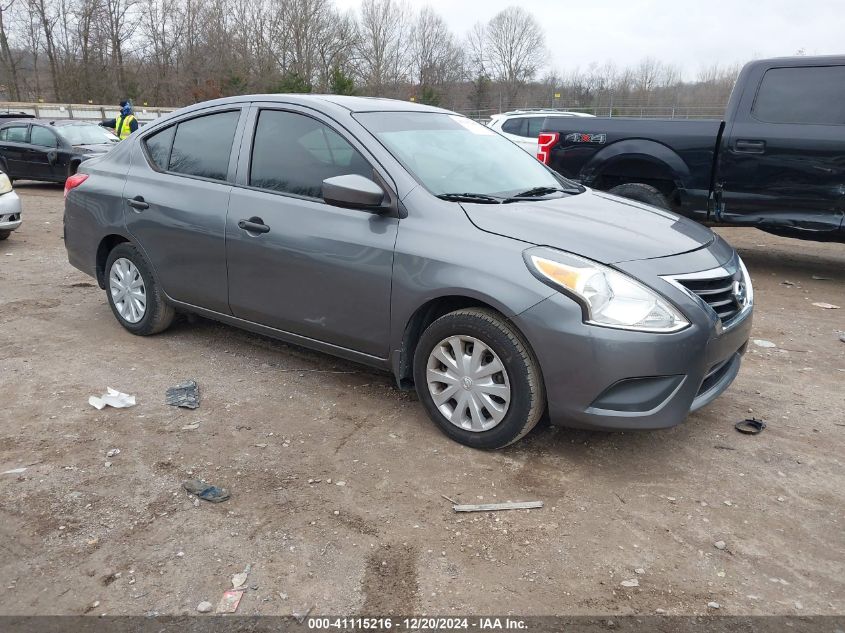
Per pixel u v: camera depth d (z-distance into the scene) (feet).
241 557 8.54
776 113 21.08
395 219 11.48
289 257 12.57
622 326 9.65
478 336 10.59
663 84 155.12
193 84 165.99
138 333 16.35
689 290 10.13
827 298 21.13
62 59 156.25
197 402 12.84
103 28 157.99
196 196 14.14
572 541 8.94
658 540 8.99
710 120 22.26
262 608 7.70
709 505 9.79
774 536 9.10
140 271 15.69
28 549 8.66
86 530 9.04
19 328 17.07
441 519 9.36
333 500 9.77
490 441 10.89
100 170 16.48
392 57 197.88
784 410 12.96
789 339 17.19
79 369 14.47
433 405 11.51
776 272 24.62
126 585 8.05
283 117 13.26
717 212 22.65
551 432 11.87
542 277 9.95
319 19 183.01
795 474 10.65
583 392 9.93
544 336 9.91
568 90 165.27
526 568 8.42
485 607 7.77
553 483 10.28
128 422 12.08
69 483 10.11
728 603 7.88
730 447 11.46
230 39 171.63
